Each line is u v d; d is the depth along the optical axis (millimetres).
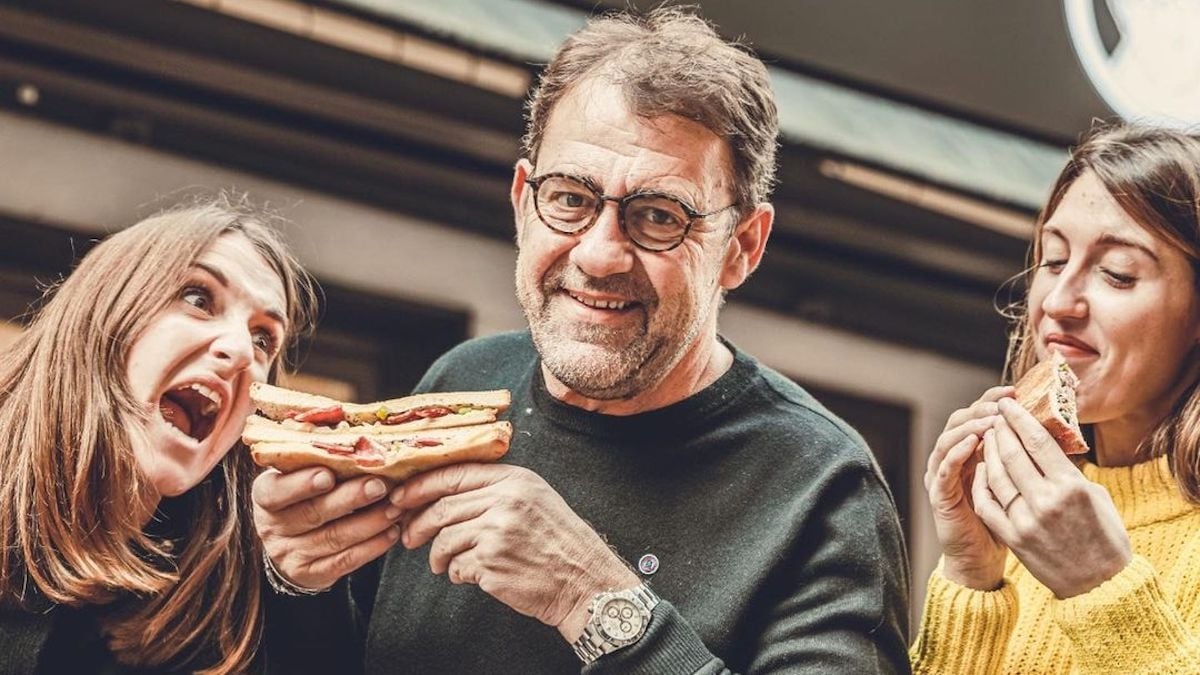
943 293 4707
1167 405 2234
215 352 2160
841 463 2131
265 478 1910
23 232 3572
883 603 2051
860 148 4230
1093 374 2195
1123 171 2188
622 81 2049
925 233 4512
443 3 3830
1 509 2131
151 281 2184
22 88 3602
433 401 1970
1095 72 4652
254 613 2201
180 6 3596
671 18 2211
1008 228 4582
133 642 2104
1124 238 2174
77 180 3637
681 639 1902
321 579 1977
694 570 2100
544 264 2053
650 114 2031
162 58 3625
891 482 4695
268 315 2268
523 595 1896
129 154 3703
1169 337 2168
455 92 3904
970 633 2180
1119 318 2166
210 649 2182
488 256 4148
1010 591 2201
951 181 4348
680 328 2057
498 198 4129
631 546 2127
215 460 2191
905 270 4648
